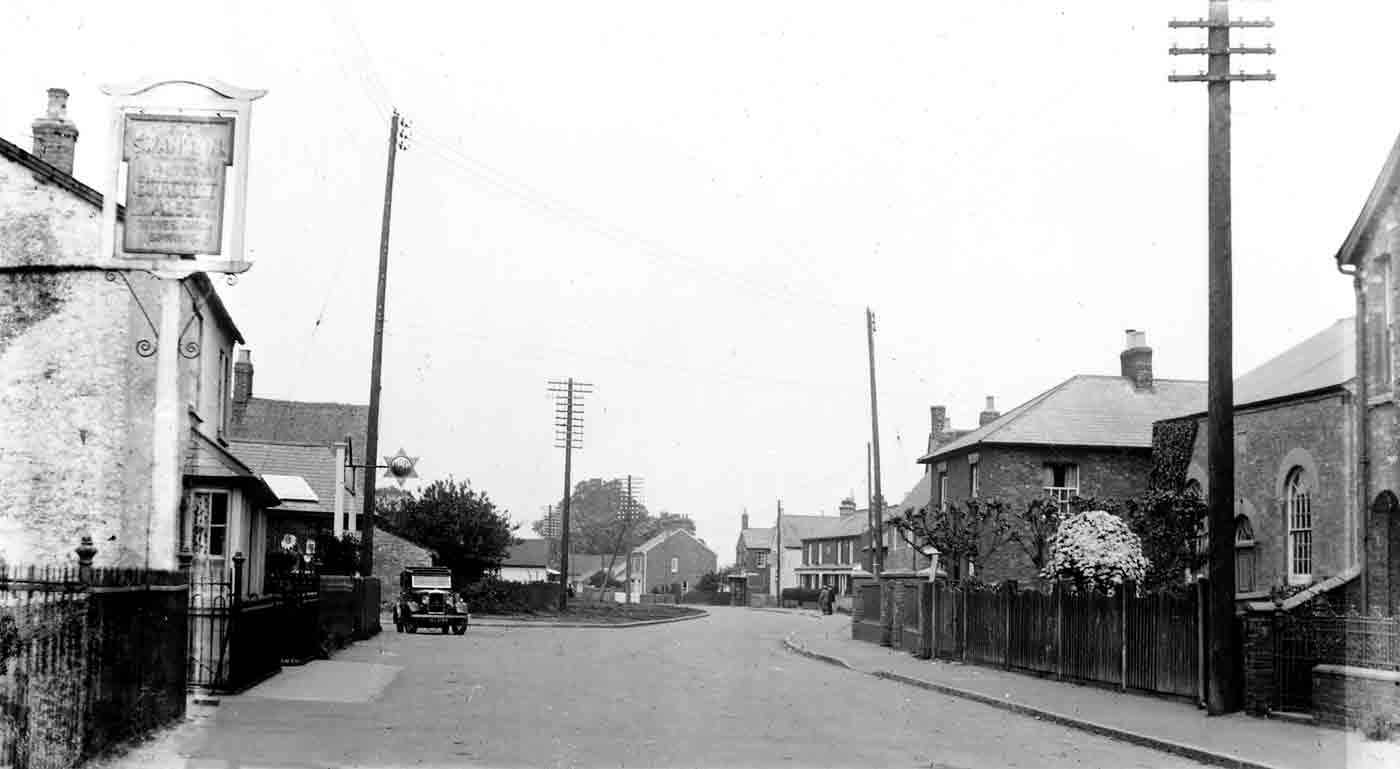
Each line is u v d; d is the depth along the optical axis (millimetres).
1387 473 20203
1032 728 16312
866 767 12305
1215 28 17672
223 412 28125
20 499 19922
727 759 12594
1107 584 25516
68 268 20109
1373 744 14055
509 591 59469
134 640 11820
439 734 13664
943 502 41812
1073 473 37406
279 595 20172
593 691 19422
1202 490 29281
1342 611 19141
